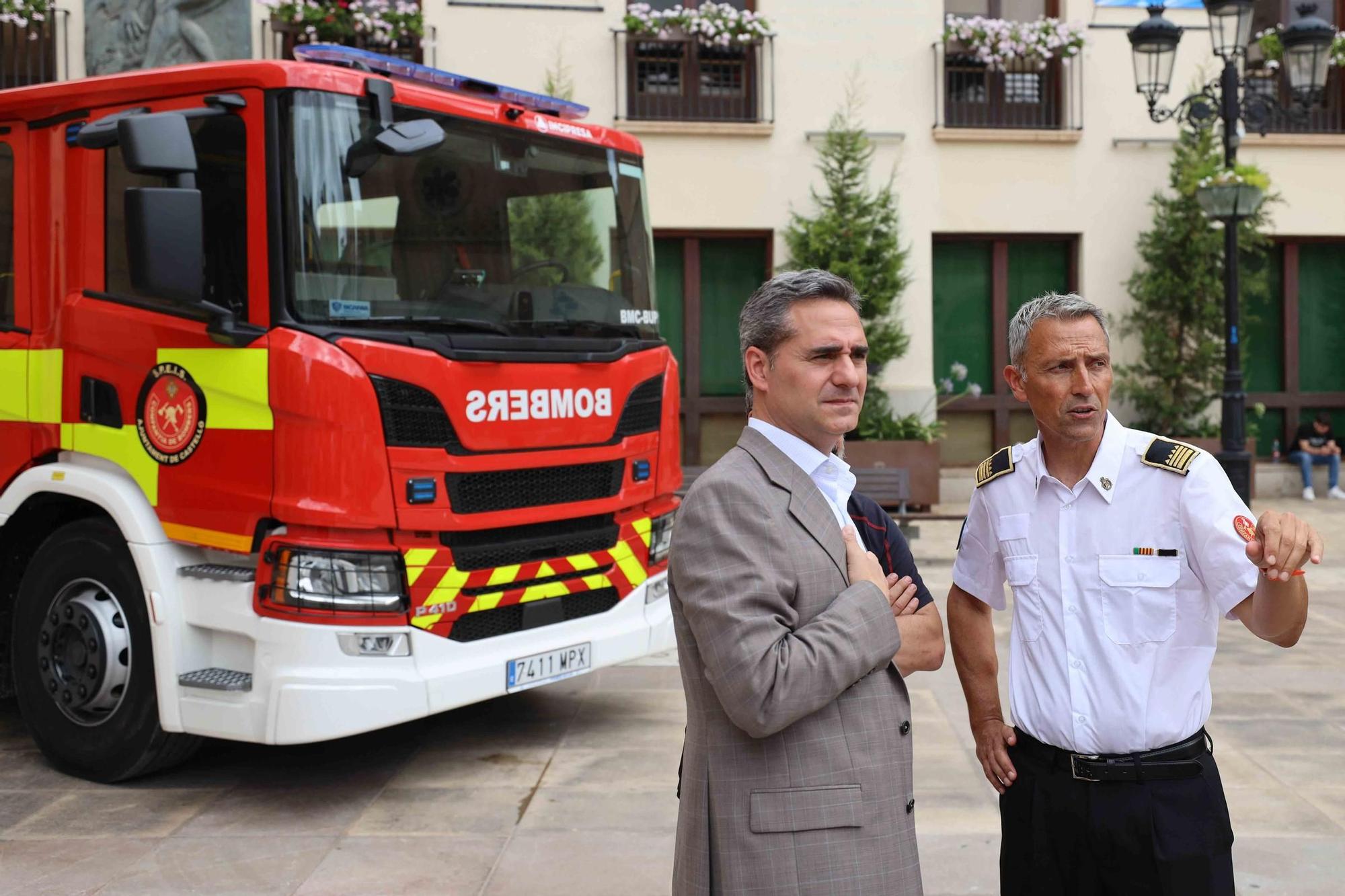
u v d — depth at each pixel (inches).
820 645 73.0
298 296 162.1
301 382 158.7
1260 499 527.8
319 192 165.2
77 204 180.5
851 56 509.7
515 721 218.2
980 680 99.2
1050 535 92.0
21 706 190.9
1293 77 390.0
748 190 506.3
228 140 166.2
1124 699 87.7
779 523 76.7
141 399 173.6
